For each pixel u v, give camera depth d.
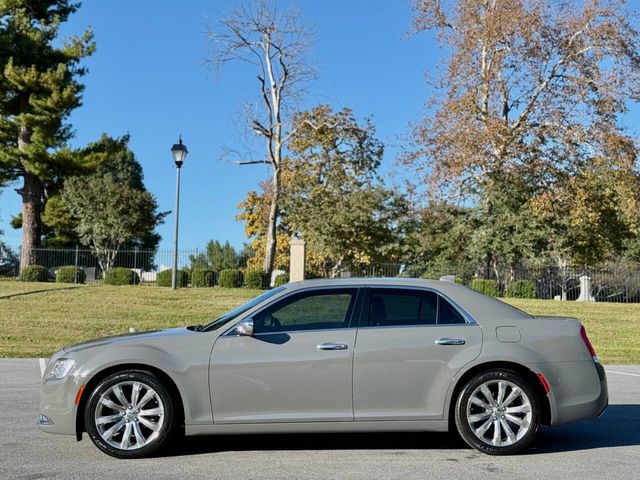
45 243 53.38
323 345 6.06
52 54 34.59
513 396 6.14
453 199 35.12
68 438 6.75
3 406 8.46
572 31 32.75
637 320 23.91
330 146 37.84
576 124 32.59
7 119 34.75
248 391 5.98
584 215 33.84
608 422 7.79
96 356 6.03
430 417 6.07
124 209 47.59
